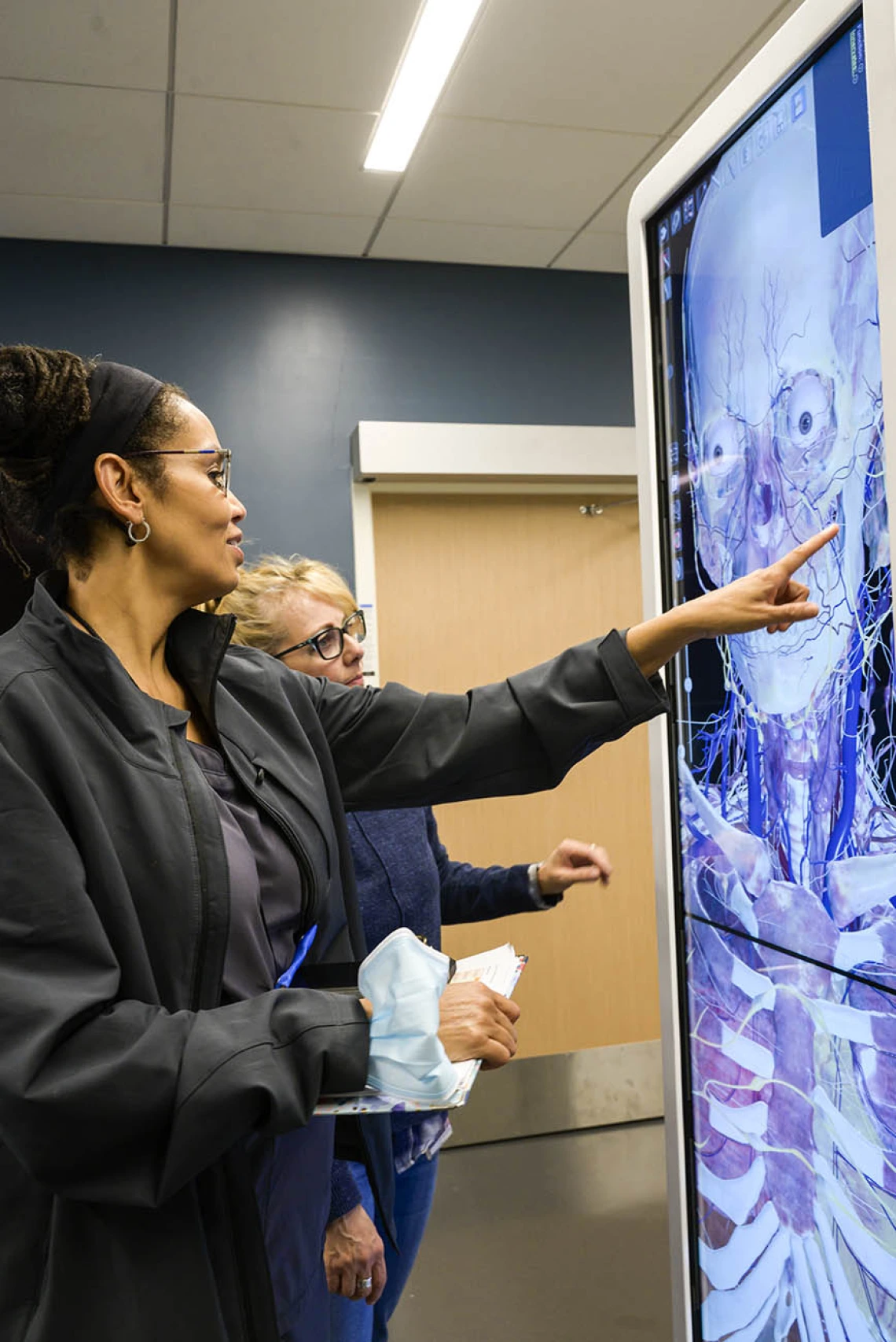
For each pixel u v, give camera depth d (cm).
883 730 77
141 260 294
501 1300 218
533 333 320
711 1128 105
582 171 262
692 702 106
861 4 75
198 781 76
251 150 246
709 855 104
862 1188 82
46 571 80
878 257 73
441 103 231
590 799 328
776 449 90
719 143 96
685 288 104
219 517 80
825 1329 88
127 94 222
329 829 88
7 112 227
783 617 83
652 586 111
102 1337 65
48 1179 62
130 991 69
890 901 78
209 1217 70
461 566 323
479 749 93
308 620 142
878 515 77
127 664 80
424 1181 140
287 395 303
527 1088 311
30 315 287
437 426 299
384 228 288
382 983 68
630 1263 231
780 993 93
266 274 302
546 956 322
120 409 77
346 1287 112
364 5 197
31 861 65
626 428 321
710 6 202
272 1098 62
